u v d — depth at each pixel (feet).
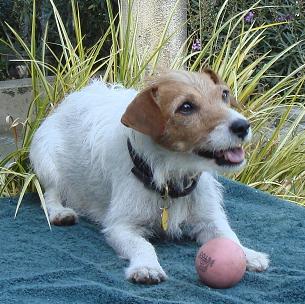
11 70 9.71
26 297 3.96
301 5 8.98
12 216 5.12
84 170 5.03
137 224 4.60
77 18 6.51
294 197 5.75
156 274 4.12
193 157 4.29
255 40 6.62
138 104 4.23
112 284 4.12
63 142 5.20
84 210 5.15
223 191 5.43
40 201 5.32
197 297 3.97
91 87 5.43
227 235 4.56
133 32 6.38
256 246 4.64
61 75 5.98
